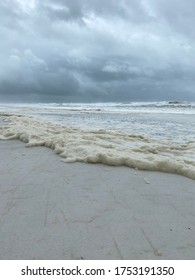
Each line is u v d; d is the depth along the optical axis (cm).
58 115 2447
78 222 283
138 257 230
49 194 356
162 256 232
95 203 330
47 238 253
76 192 363
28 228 270
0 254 231
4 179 414
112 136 854
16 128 923
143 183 404
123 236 259
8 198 343
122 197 350
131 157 494
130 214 304
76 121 1683
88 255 231
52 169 466
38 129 912
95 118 2080
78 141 633
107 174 441
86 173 444
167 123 1656
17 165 493
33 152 601
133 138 849
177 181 419
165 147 695
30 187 380
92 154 512
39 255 230
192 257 232
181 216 303
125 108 4988
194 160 540
